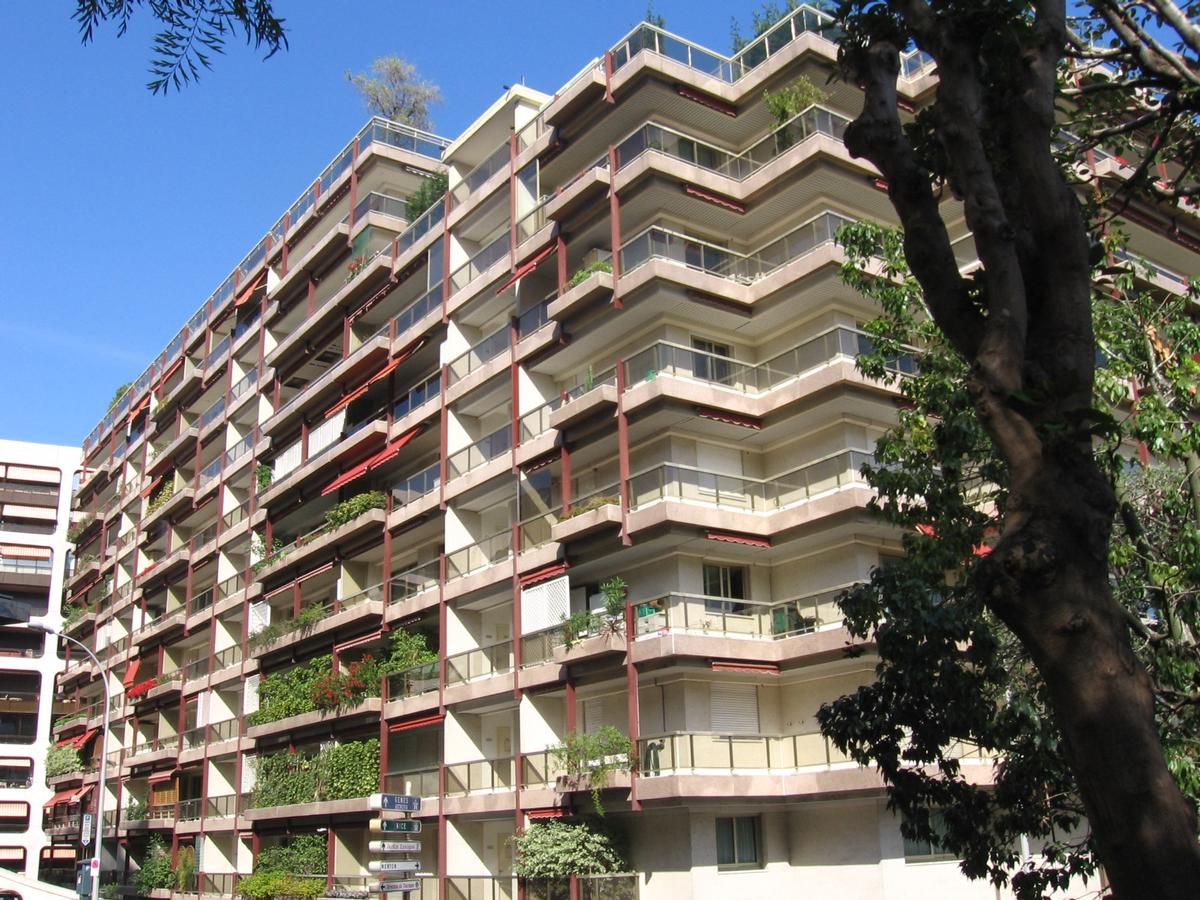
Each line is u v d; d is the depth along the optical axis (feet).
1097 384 48.11
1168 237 102.63
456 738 99.91
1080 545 20.68
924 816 42.06
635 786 79.36
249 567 145.18
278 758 122.11
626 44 97.50
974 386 22.44
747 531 85.92
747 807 82.23
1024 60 24.45
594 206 96.43
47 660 231.71
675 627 81.71
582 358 99.40
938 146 28.58
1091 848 42.96
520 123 115.34
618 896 79.05
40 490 241.96
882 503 80.43
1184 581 43.29
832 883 80.89
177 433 190.80
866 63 26.66
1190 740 40.63
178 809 148.56
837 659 81.41
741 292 91.81
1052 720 42.45
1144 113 43.96
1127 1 33.17
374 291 129.29
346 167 144.36
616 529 87.04
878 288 56.65
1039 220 23.16
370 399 129.39
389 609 113.09
